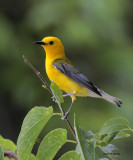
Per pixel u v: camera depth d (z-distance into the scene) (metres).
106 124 4.63
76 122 4.15
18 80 13.95
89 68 14.47
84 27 13.61
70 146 11.66
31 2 15.34
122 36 14.54
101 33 13.94
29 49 14.27
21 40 14.36
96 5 13.80
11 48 13.92
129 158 12.32
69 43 13.71
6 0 15.24
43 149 4.61
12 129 14.27
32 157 4.64
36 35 14.62
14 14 15.16
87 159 3.97
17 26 14.72
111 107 13.44
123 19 15.51
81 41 13.59
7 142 5.18
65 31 13.62
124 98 13.34
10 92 14.07
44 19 13.97
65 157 4.57
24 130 4.55
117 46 14.52
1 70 13.95
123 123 4.61
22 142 4.55
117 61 14.15
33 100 13.66
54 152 4.65
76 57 14.56
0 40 13.61
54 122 13.02
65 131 4.63
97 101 13.55
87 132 4.23
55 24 13.90
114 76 14.01
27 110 14.06
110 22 13.94
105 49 14.48
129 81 13.77
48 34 14.22
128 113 12.38
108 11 13.90
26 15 15.01
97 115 13.27
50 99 13.66
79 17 13.84
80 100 13.49
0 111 14.16
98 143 4.54
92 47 14.15
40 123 4.59
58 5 14.07
